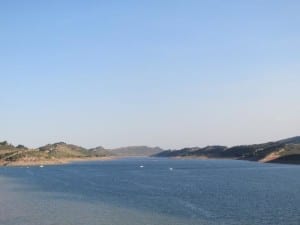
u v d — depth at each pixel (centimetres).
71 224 6994
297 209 8244
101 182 16000
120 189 12900
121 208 8625
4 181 16638
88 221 7219
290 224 6819
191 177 18612
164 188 13088
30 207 8888
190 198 10250
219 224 6856
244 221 7088
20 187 13862
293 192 11481
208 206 8775
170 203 9319
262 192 11544
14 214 7981
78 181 16650
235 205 8894
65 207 8869
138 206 8888
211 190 12281
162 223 7000
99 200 10044
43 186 14225
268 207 8544
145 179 17550
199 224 6875
